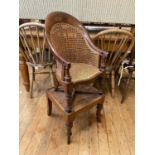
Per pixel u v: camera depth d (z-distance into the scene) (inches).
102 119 78.7
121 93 97.4
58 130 71.7
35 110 82.4
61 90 73.9
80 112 65.8
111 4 90.2
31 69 104.0
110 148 64.7
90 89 77.0
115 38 79.4
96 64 73.2
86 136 69.4
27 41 81.1
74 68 70.7
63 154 61.8
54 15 71.0
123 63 91.9
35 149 63.3
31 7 91.7
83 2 90.1
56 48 67.1
